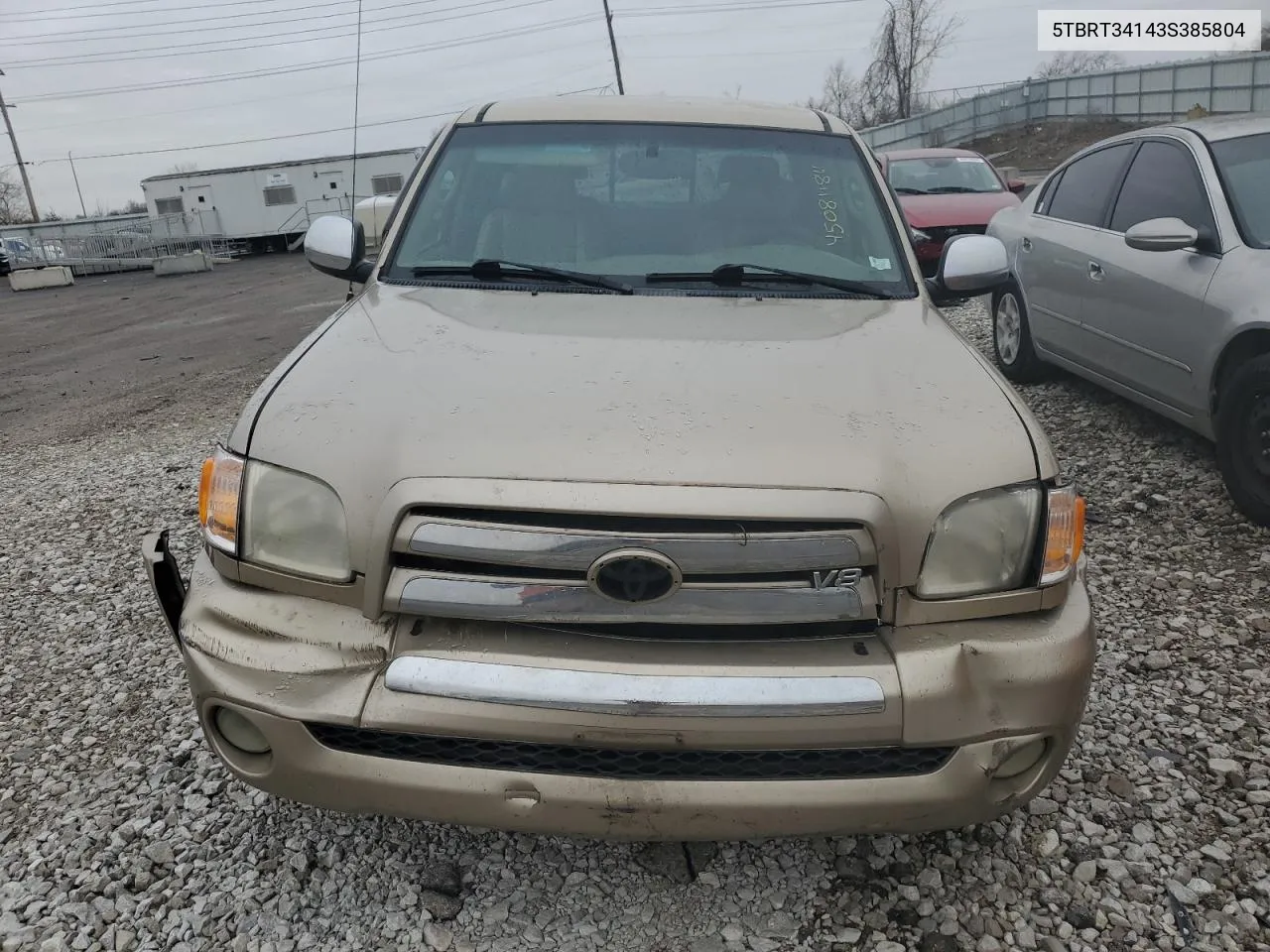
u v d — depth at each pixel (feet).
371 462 6.43
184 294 64.54
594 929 7.18
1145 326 15.81
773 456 6.28
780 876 7.68
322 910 7.35
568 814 6.19
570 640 6.26
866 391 7.11
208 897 7.47
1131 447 17.28
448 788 6.20
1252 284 13.57
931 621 6.43
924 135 155.33
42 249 93.35
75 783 8.88
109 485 17.74
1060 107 146.82
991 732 6.28
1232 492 14.06
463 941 7.07
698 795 6.14
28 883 7.65
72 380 31.99
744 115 11.50
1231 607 11.69
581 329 8.25
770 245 10.05
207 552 7.20
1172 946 7.00
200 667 6.57
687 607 6.09
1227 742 9.21
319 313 46.62
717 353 7.72
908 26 168.35
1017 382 21.74
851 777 6.24
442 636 6.31
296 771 6.39
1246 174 14.99
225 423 22.71
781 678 6.06
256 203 101.71
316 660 6.31
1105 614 11.64
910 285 9.81
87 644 11.54
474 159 10.85
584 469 6.15
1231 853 7.83
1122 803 8.40
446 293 9.38
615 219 10.26
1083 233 18.08
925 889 7.54
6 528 15.74
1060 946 7.00
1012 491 6.59
